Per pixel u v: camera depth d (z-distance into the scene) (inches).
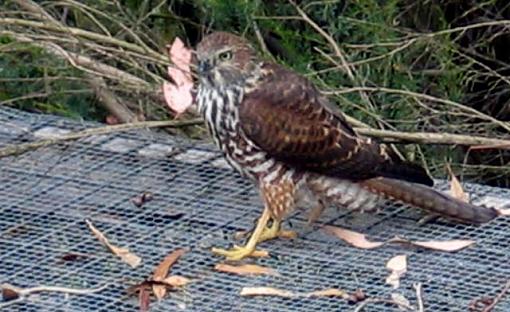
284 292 361.1
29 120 473.1
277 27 586.9
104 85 572.7
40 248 385.1
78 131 460.8
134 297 360.5
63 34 563.5
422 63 611.2
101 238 388.8
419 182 402.3
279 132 394.6
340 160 398.0
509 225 399.2
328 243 390.0
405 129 592.1
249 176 402.9
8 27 586.2
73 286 365.1
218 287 364.8
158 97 574.9
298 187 398.9
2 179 427.8
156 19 622.2
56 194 417.1
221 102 399.9
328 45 589.6
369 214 407.5
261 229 385.7
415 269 374.6
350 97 591.8
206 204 411.8
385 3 615.8
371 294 361.1
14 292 359.9
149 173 431.5
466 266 376.5
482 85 648.4
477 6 591.2
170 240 389.7
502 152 625.6
